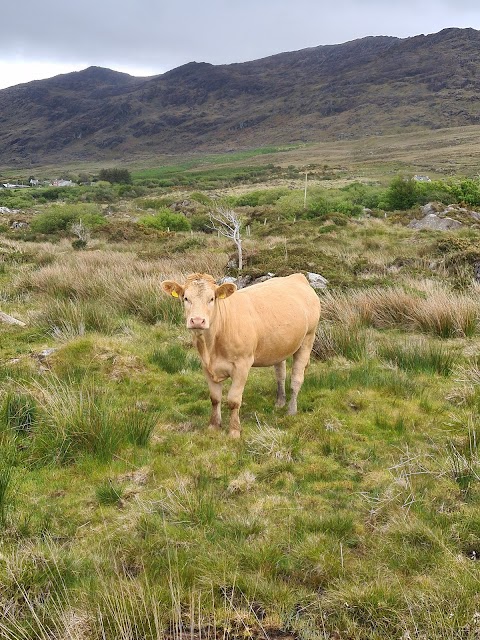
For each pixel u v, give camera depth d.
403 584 3.66
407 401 6.18
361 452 5.19
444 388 6.51
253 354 5.57
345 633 3.40
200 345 5.32
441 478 4.73
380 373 6.85
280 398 6.24
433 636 3.27
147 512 4.27
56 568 3.65
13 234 27.64
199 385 6.64
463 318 8.30
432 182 36.44
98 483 4.71
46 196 76.31
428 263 13.25
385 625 3.39
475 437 5.28
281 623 3.46
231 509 4.38
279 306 5.84
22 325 8.45
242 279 11.80
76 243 22.47
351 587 3.59
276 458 5.04
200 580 3.65
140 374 6.75
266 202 47.25
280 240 20.06
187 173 138.50
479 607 3.43
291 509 4.39
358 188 49.97
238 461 5.04
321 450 5.26
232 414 5.53
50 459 5.00
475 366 6.80
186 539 4.02
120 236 24.70
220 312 5.28
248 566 3.80
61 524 4.25
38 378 6.34
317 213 31.42
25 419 5.47
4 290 11.04
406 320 8.83
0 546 3.88
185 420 5.83
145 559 3.85
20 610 3.44
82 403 5.39
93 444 5.08
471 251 12.63
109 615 3.35
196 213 41.12
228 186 91.88
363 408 6.07
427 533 4.02
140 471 4.85
